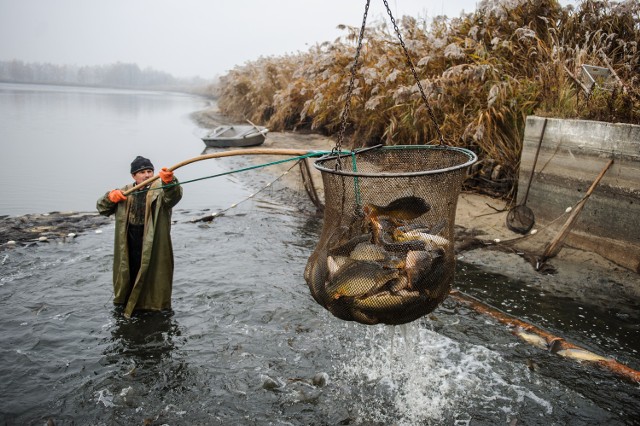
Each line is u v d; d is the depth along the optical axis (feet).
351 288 11.60
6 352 15.83
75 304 19.02
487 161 29.89
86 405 13.53
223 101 105.40
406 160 15.69
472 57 30.25
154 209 17.80
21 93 209.05
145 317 18.08
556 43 28.48
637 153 19.81
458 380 14.55
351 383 14.46
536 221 24.63
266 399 13.80
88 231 27.73
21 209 33.14
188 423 12.92
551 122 23.32
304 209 32.22
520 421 12.90
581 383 14.29
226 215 31.27
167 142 67.05
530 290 19.85
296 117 63.41
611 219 21.07
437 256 11.76
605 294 19.25
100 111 124.88
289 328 17.38
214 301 19.30
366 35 39.19
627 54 27.37
